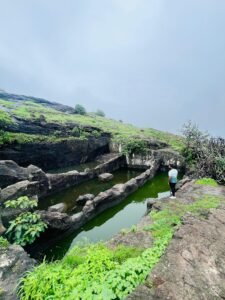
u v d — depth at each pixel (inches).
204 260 176.7
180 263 169.8
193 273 160.6
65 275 167.5
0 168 558.9
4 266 199.5
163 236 262.4
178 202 402.0
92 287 149.9
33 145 831.7
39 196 594.6
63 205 529.0
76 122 1352.1
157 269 162.7
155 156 1040.8
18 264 204.1
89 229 457.7
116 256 223.8
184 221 248.1
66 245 394.0
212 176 689.0
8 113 1091.3
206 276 159.3
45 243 375.2
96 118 2017.7
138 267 171.6
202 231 221.9
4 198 456.8
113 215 534.3
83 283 156.3
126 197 647.8
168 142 1359.5
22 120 1038.4
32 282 159.9
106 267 180.5
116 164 1023.0
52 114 1509.6
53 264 195.8
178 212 346.9
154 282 150.1
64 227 403.2
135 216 527.2
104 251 221.6
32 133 986.7
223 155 743.1
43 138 889.5
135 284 153.7
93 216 504.1
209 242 203.0
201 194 456.1
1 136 748.6
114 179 833.5
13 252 222.1
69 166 1009.5
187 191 489.1
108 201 560.1
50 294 152.9
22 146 796.0
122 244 257.8
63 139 967.0
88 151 1115.3
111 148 1256.2
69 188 703.1
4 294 165.3
